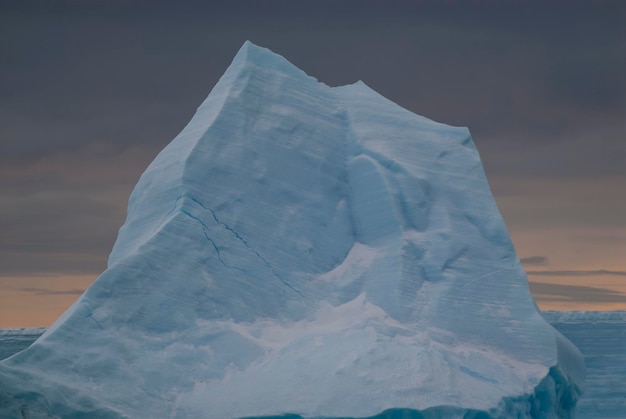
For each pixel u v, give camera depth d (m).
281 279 179.62
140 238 182.75
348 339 165.12
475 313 178.00
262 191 186.12
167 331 169.12
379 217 187.25
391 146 194.75
